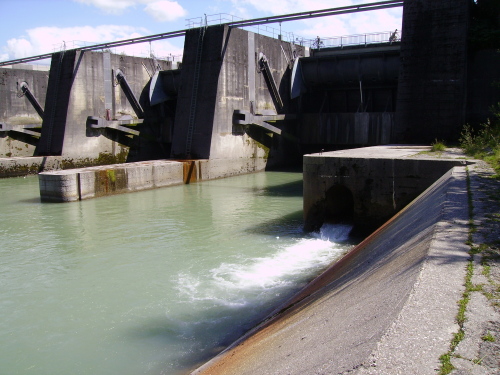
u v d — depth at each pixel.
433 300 4.22
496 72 25.75
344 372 3.27
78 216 21.94
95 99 41.12
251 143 38.34
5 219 21.38
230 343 9.06
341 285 7.49
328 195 17.80
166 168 31.11
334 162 17.25
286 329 6.09
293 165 43.75
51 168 37.94
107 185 27.61
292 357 4.42
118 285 12.89
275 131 38.97
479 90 26.25
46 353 9.20
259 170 39.38
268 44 39.72
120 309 11.23
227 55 35.12
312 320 5.65
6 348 9.45
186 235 18.17
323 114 40.47
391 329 3.71
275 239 17.28
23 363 8.84
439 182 13.00
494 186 10.32
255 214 21.89
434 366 3.15
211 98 34.69
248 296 11.70
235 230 18.83
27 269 14.43
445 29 25.91
